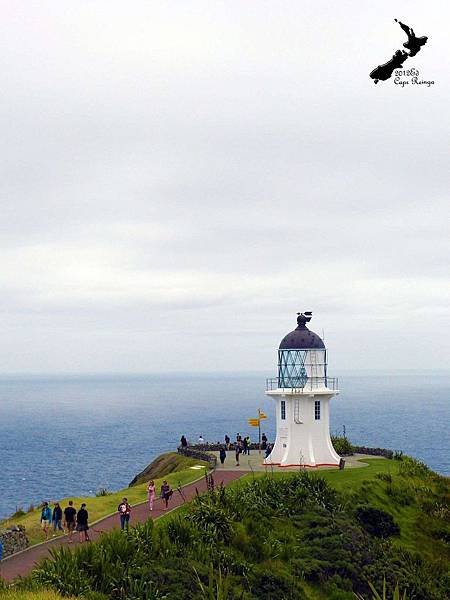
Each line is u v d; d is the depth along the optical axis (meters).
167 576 34.81
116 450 179.62
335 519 47.91
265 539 43.56
